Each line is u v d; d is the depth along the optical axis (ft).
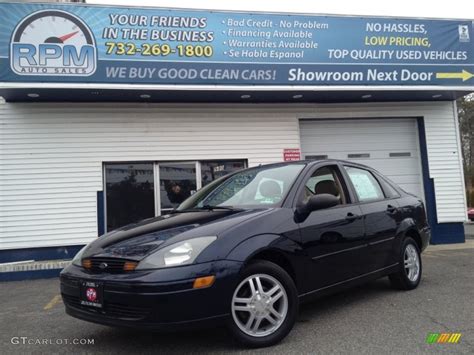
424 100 37.27
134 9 29.71
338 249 15.29
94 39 28.99
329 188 16.49
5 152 30.60
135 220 32.53
